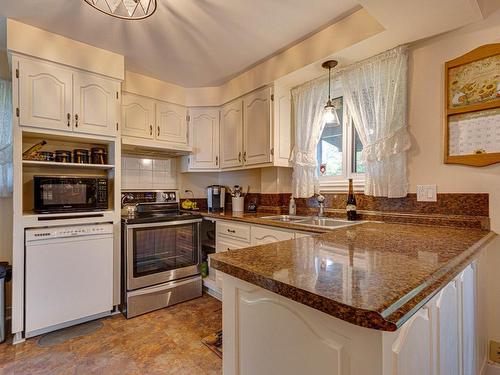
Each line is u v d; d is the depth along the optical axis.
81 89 2.19
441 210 1.67
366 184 1.96
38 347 1.83
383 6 1.37
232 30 1.96
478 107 1.53
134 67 2.57
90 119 2.24
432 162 1.71
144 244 2.41
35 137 2.26
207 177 3.57
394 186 1.83
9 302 2.20
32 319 1.92
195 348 1.83
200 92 3.09
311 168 2.43
